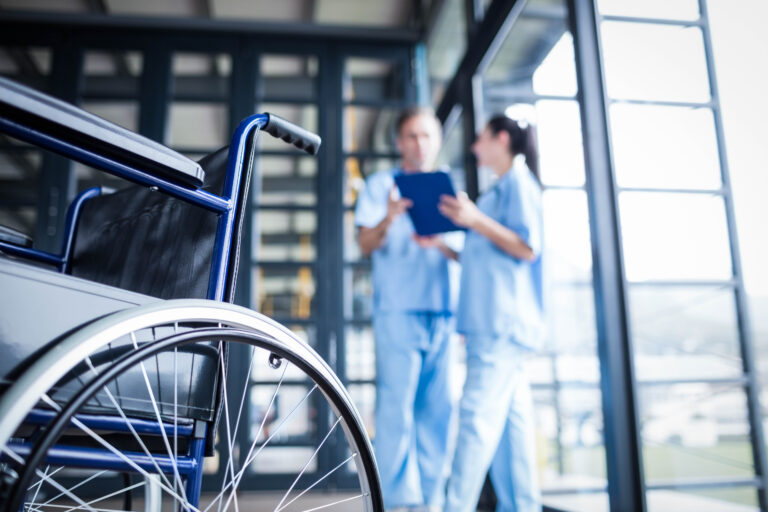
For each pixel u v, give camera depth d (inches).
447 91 114.5
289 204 128.8
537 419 85.2
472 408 62.1
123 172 25.0
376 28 137.5
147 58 131.6
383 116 136.6
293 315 124.2
